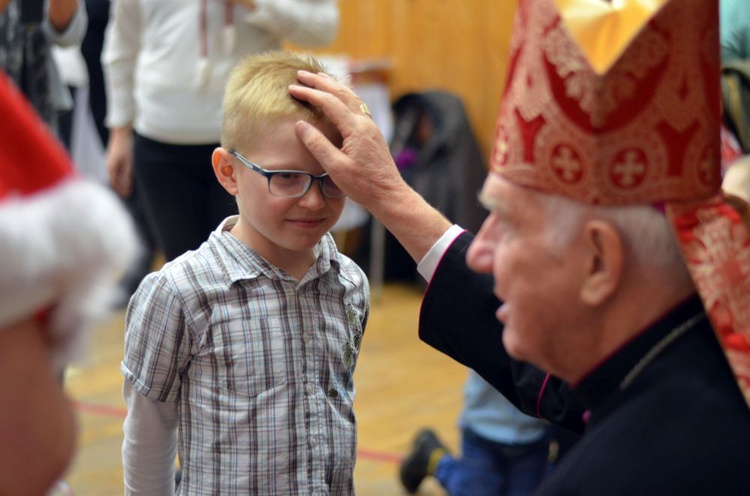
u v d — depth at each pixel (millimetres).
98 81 5785
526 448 3150
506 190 1310
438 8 6691
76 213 902
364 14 6977
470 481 3170
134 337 1813
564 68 1232
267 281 1828
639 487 1183
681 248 1227
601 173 1230
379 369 4754
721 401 1219
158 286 1795
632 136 1222
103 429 3834
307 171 1776
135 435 1833
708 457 1181
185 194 3393
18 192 894
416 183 6320
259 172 1779
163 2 3342
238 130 1817
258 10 3385
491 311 1766
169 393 1812
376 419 4035
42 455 943
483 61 6574
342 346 1893
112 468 3441
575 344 1320
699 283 1207
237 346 1790
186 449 1812
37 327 945
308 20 3500
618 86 1204
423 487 3439
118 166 3828
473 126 6629
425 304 1809
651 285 1268
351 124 1775
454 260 1780
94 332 1008
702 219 1234
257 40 3439
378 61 6914
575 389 1357
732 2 2510
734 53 2504
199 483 1795
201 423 1792
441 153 6316
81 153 6129
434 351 5090
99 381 4426
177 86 3336
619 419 1247
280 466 1788
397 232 1798
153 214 3445
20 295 891
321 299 1879
